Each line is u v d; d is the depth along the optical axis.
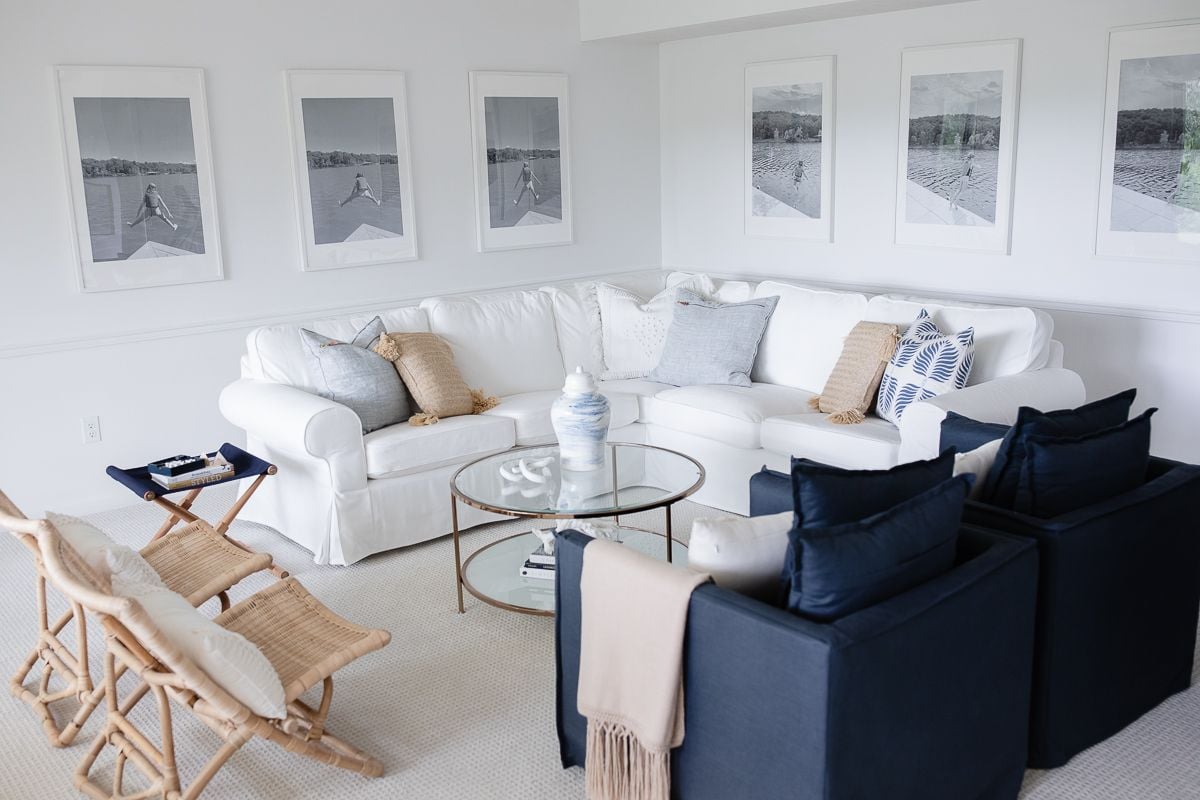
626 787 2.46
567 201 6.40
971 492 2.84
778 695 2.11
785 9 5.19
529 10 6.07
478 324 5.02
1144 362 4.68
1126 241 4.64
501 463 3.88
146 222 4.98
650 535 3.99
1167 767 2.72
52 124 4.70
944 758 2.32
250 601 2.94
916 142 5.31
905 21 5.25
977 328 4.21
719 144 6.36
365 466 4.15
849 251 5.75
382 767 2.79
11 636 3.69
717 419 4.50
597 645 2.45
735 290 5.25
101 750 2.82
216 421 5.35
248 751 2.92
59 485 4.94
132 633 2.36
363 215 5.64
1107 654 2.77
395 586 3.99
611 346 5.35
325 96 5.41
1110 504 2.73
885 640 2.09
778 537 2.43
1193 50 4.30
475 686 3.24
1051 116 4.79
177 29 4.97
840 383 4.38
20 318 4.75
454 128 5.89
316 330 4.64
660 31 5.91
